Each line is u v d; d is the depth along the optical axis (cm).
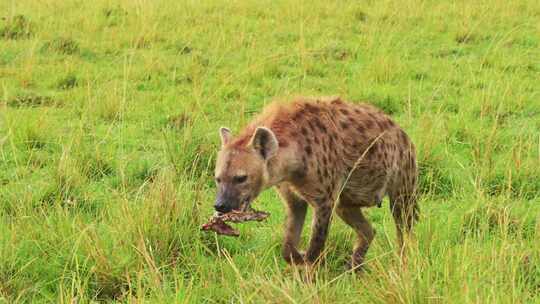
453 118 988
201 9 1662
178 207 646
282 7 1680
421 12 1630
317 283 509
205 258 614
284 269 596
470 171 805
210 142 855
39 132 910
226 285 546
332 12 1656
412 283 491
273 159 552
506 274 514
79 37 1438
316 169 566
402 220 623
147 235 616
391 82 1202
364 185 603
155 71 1227
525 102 1066
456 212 691
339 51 1359
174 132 883
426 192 794
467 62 1301
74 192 743
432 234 606
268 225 691
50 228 625
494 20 1586
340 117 597
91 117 970
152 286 536
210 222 546
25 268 585
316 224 577
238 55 1338
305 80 1186
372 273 538
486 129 936
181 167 809
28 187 729
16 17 1470
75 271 584
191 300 525
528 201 735
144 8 1592
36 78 1194
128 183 784
